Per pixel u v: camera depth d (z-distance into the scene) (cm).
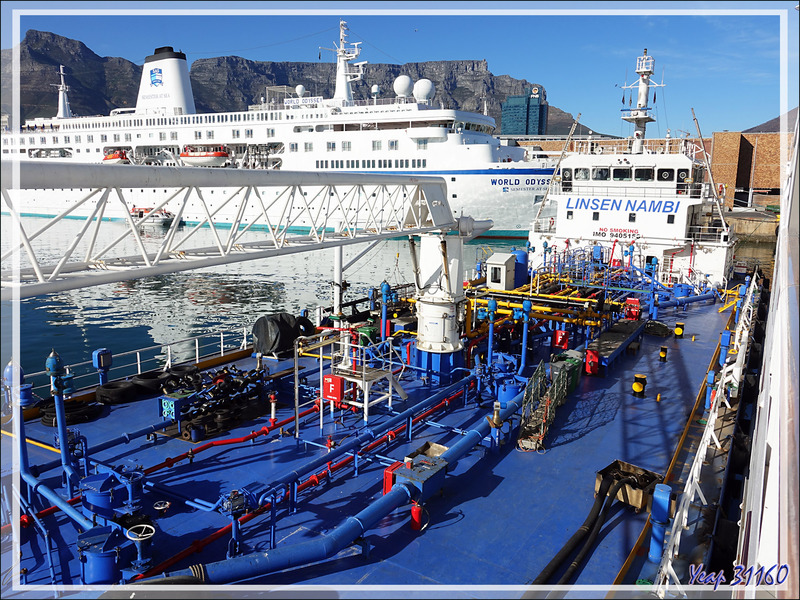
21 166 621
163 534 788
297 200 5897
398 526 819
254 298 3519
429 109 5950
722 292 2491
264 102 7125
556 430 1157
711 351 1731
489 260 2027
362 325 1653
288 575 697
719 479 937
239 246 1035
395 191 1371
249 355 1656
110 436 1104
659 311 2275
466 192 5528
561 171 2873
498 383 1339
